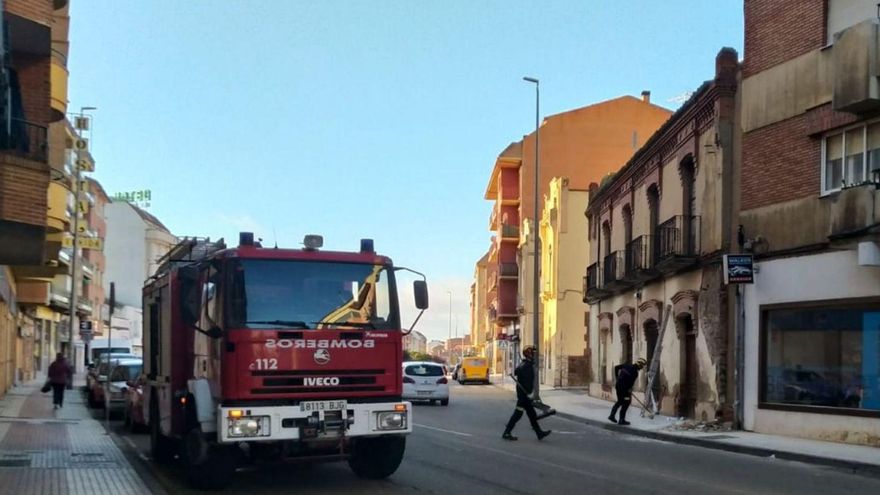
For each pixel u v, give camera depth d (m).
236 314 9.55
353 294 10.17
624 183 31.00
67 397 29.92
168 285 12.21
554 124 58.62
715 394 20.33
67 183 22.92
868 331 16.16
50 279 32.88
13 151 13.94
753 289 19.12
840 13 17.12
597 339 35.78
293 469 12.18
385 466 11.01
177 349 11.62
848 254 16.59
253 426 9.30
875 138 16.17
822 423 16.91
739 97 20.12
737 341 19.44
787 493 10.76
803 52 17.92
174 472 12.23
